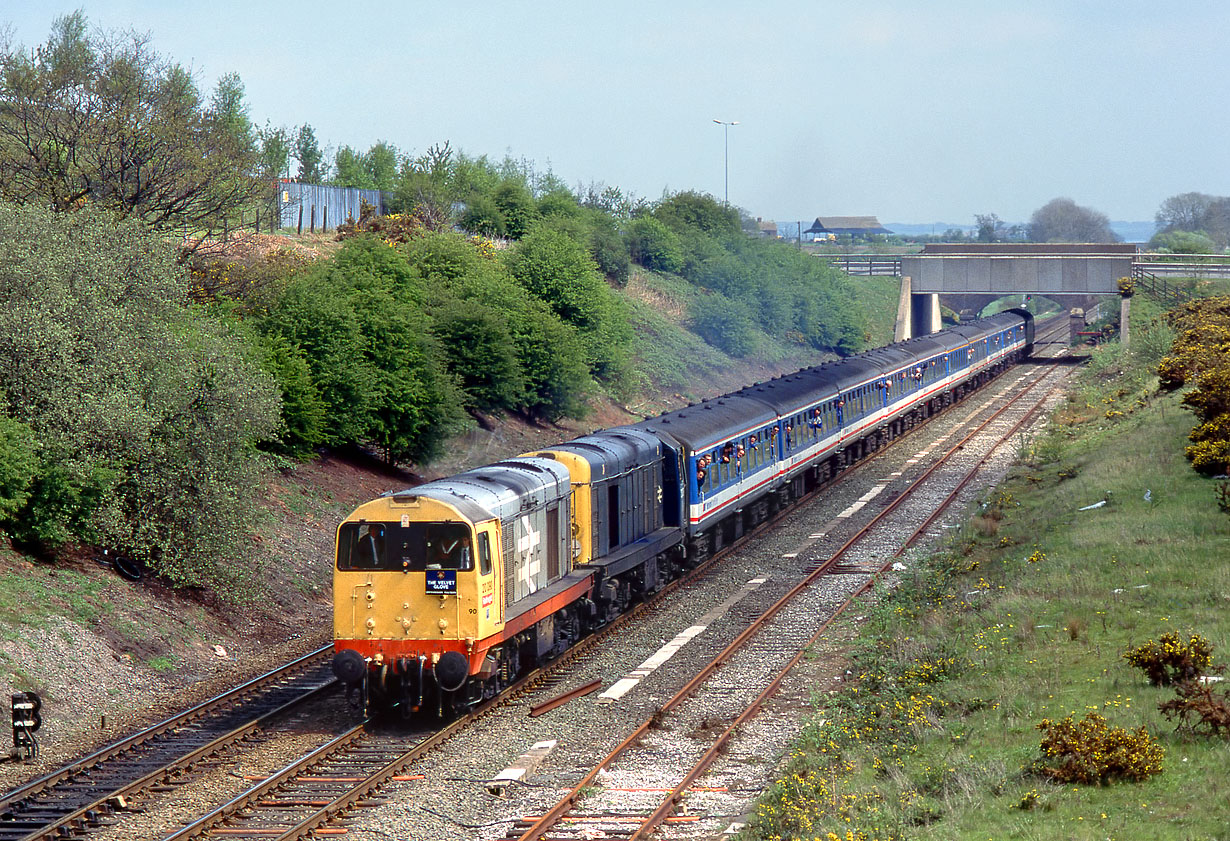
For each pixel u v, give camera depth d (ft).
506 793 112.57
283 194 425.28
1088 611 153.79
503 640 139.44
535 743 127.85
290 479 244.22
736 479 241.55
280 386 232.94
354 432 260.21
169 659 160.15
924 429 425.28
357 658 132.05
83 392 169.99
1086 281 635.25
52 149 250.37
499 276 364.17
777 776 114.83
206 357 184.96
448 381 288.10
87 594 163.53
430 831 103.09
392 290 309.83
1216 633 135.85
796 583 210.79
